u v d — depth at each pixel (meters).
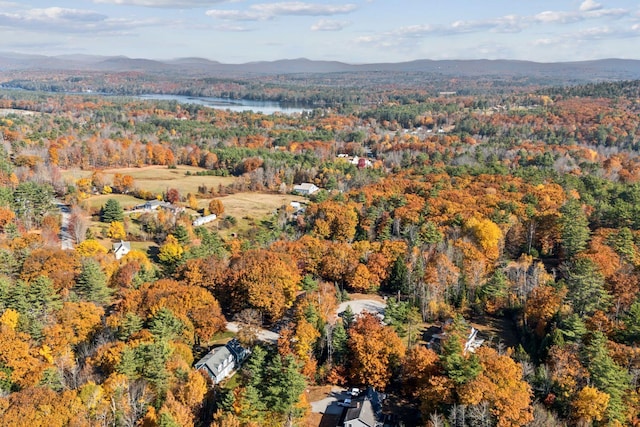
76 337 82.38
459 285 102.75
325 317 88.00
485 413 61.81
